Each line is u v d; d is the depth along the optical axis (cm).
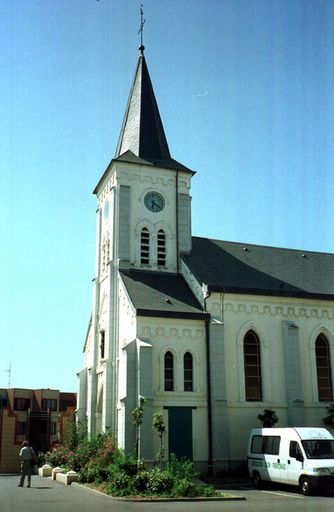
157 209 4566
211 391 3688
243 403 3809
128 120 5056
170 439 3528
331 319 4266
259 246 4950
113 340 4097
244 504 2303
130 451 3431
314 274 4697
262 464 3123
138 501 2364
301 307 4191
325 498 2583
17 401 9325
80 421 4453
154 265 4400
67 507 2133
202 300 3953
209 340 3775
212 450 3575
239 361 3884
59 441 5891
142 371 3506
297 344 4012
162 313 3706
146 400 3453
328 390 4147
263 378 3934
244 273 4397
